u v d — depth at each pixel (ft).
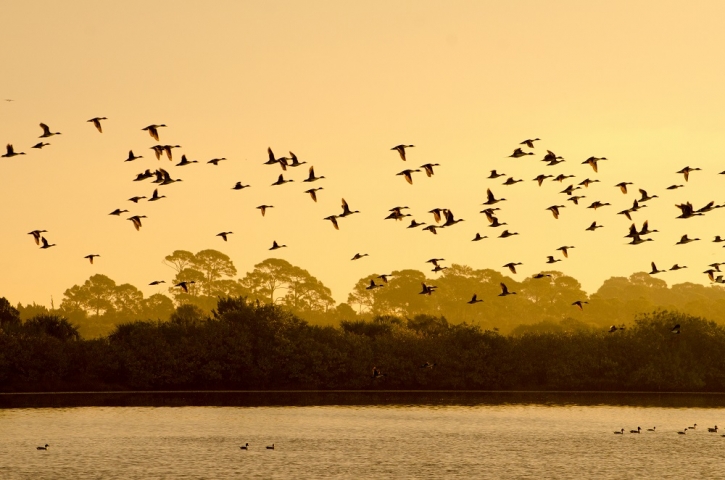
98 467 240.32
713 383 500.74
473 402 426.92
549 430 321.73
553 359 500.33
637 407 412.57
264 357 471.62
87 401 399.65
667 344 505.66
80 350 451.12
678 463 257.14
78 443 276.41
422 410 384.68
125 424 320.91
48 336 453.17
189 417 345.10
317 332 495.82
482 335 508.94
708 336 504.02
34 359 437.17
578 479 234.99
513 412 382.42
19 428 306.14
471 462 255.29
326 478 231.50
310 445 280.31
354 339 493.77
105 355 453.58
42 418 334.65
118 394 436.76
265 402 410.93
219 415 353.51
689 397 469.57
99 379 456.45
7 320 486.38
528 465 252.21
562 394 478.18
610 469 247.70
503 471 243.40
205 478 229.25
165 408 376.27
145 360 454.40
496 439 297.74
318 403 409.90
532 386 498.69
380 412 373.81
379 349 490.08
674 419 363.35
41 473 231.91
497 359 499.10
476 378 489.26
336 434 304.50
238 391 465.88
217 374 460.55
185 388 465.47
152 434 297.74
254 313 489.67
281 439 291.58
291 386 479.00
